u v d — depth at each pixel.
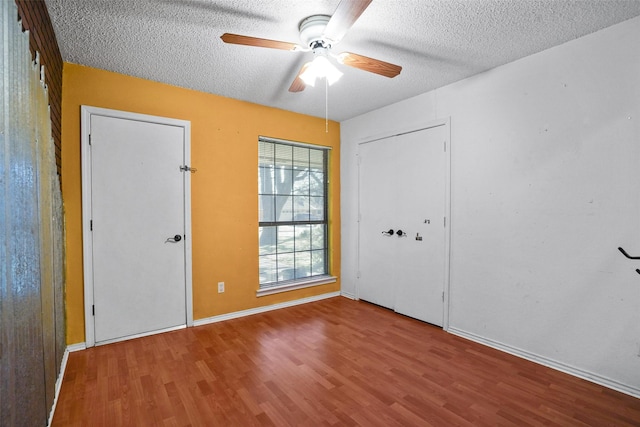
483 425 1.60
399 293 3.35
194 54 2.29
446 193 2.87
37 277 1.29
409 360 2.30
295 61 2.40
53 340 1.70
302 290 3.77
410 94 3.12
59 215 2.09
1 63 0.93
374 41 2.13
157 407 1.75
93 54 2.28
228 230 3.18
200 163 3.01
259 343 2.59
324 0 1.70
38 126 1.39
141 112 2.70
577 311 2.10
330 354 2.40
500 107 2.49
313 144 3.85
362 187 3.81
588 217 2.05
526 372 2.14
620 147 1.92
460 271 2.78
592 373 2.02
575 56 2.09
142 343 2.57
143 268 2.71
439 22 1.91
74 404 1.76
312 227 3.98
